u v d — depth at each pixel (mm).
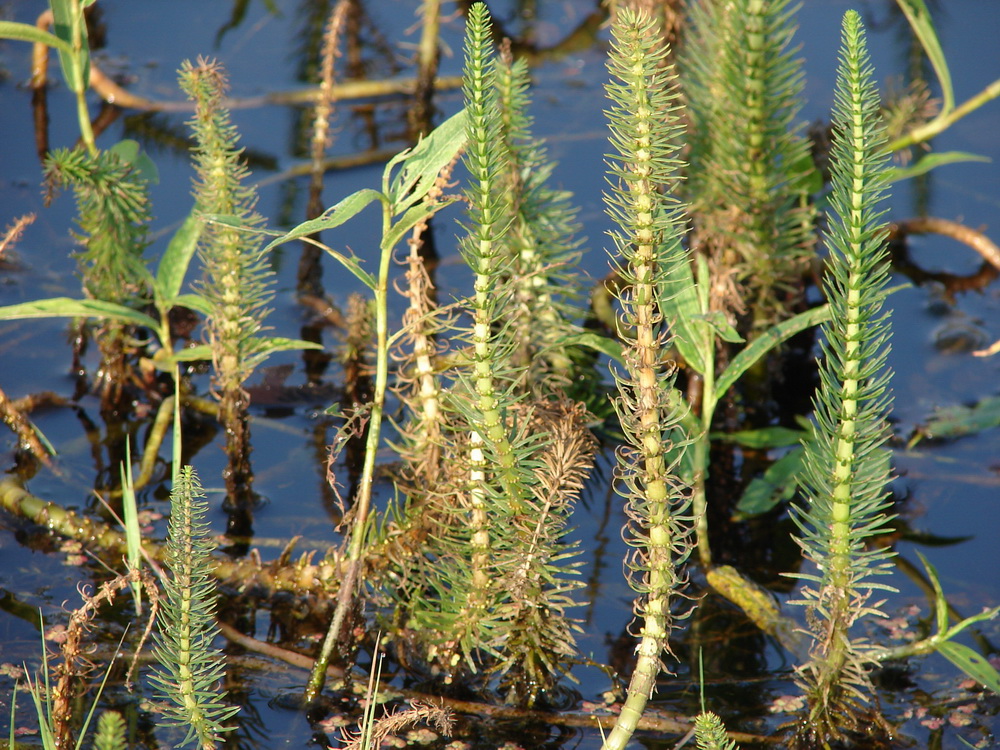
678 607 3547
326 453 4285
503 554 2889
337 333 4965
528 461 2814
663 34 4938
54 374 4625
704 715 2336
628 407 2533
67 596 3461
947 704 3104
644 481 2545
